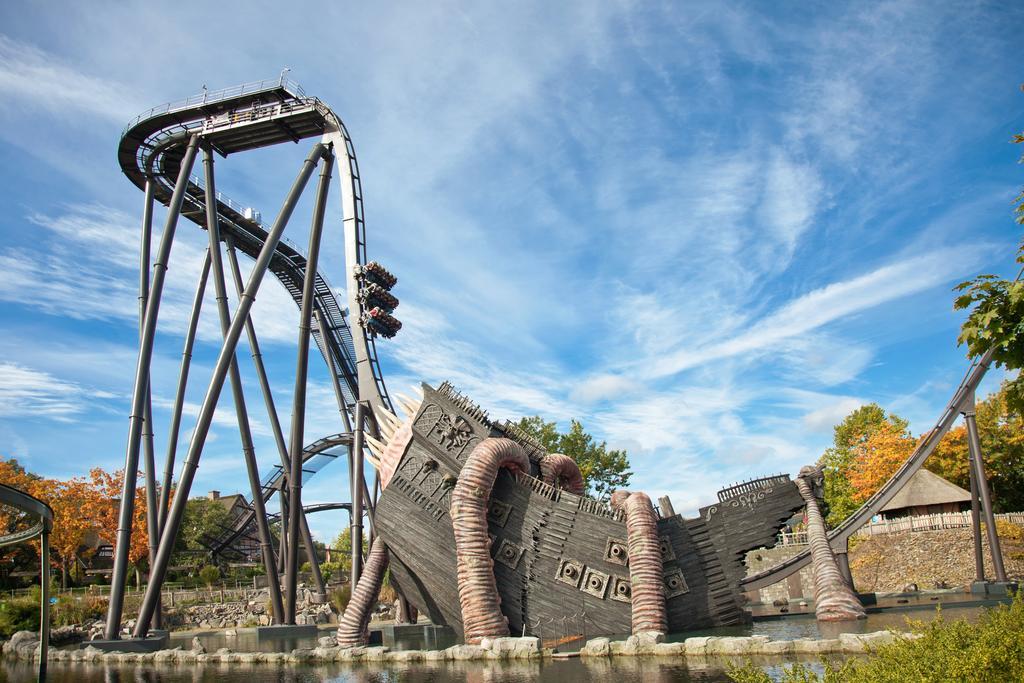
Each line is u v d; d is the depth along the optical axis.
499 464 28.48
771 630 26.39
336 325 55.25
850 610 27.56
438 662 24.45
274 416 54.47
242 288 49.81
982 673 9.77
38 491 67.31
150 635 38.69
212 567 68.94
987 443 56.16
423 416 31.94
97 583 71.75
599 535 27.59
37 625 43.91
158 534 42.06
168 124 43.19
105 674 27.98
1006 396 12.38
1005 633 10.68
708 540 28.02
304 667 26.47
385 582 64.75
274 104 42.81
